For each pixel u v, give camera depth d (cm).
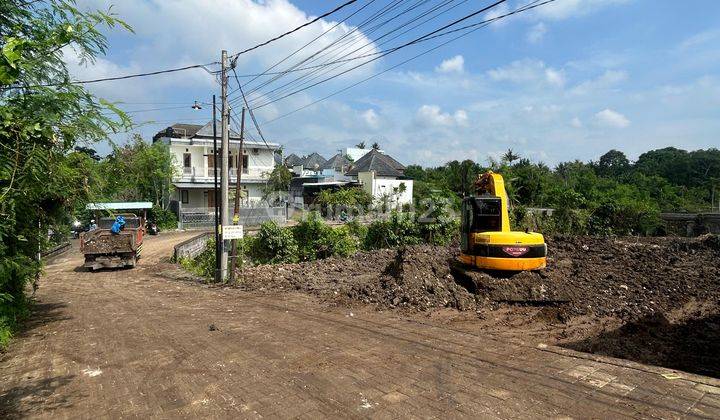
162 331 802
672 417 419
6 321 773
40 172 566
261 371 568
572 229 2534
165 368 591
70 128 597
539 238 1008
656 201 4047
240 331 783
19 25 526
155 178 3581
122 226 2058
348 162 7719
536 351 632
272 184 4184
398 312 905
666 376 520
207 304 1098
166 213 3684
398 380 527
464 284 1042
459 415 432
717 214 2752
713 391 476
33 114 558
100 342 736
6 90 540
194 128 4841
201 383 532
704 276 1207
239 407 462
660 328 779
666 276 1198
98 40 558
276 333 761
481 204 1042
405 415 435
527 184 3244
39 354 672
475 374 543
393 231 2350
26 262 818
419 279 1039
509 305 936
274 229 2092
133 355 654
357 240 2402
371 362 595
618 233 2589
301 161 8506
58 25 534
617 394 473
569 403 454
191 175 3891
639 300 977
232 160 4103
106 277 1769
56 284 1591
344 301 1022
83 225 3067
